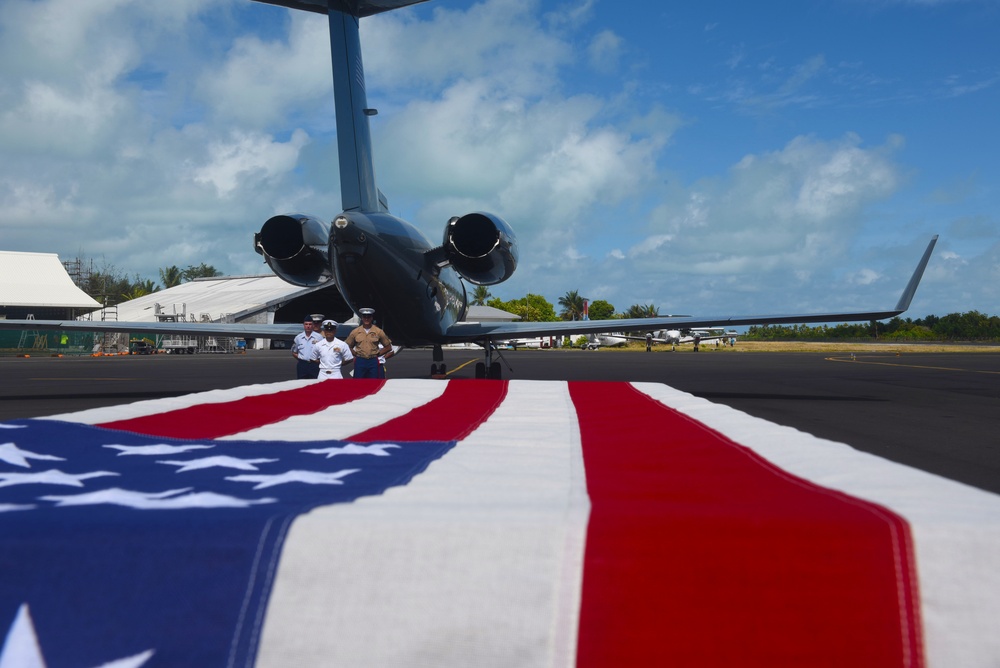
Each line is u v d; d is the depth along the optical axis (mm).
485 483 2244
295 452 2953
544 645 1614
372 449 2992
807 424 11266
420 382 5371
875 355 52688
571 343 122000
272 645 1627
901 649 1573
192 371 28844
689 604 1620
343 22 13312
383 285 14070
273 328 16188
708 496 1969
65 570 1674
